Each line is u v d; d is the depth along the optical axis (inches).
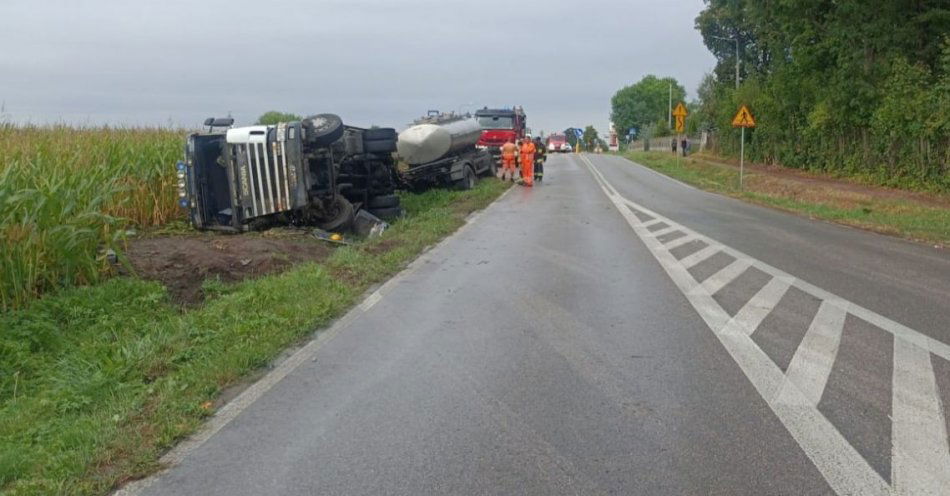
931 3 1238.9
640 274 455.5
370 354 298.8
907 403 238.7
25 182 461.4
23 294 387.5
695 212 836.6
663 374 268.1
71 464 199.9
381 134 722.2
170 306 408.8
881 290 411.8
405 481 189.9
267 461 203.8
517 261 503.8
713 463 197.0
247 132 603.8
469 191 1030.4
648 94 6077.8
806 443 208.7
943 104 1066.1
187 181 618.8
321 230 625.3
